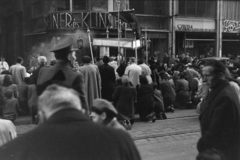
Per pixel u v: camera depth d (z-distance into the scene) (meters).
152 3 22.83
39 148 1.50
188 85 11.29
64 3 19.89
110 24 19.53
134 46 12.48
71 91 1.73
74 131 1.56
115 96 7.90
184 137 6.94
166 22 23.30
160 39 23.03
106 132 1.64
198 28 24.69
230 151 2.94
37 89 1.88
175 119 9.23
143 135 7.06
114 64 12.31
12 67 9.83
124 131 1.75
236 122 2.96
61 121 1.59
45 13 21.22
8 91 8.27
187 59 16.70
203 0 24.92
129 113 7.85
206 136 2.96
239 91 5.62
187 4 24.23
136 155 1.70
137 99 8.95
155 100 9.22
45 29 20.69
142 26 22.44
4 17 27.41
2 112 8.27
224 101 2.95
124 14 12.42
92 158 1.53
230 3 26.22
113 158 1.56
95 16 19.34
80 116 1.65
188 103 11.08
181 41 24.45
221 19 25.56
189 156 5.53
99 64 9.97
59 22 19.28
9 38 27.34
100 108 3.31
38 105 1.70
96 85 7.59
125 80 7.90
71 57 7.34
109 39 12.88
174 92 10.45
